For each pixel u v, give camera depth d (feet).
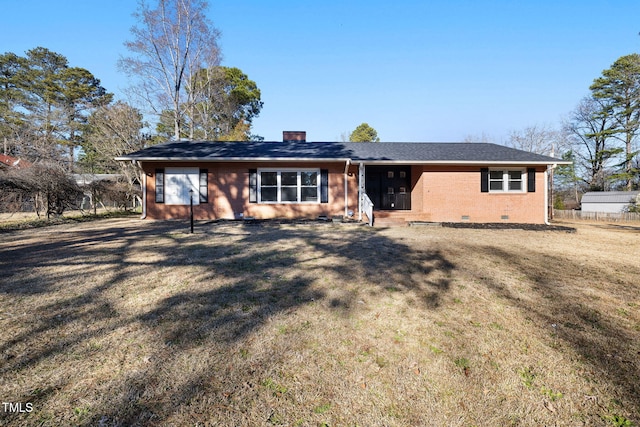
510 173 42.32
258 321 10.56
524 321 11.06
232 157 40.22
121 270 16.15
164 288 13.55
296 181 43.06
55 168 40.52
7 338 9.09
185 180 41.98
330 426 6.13
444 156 42.39
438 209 41.57
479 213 41.70
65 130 92.32
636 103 86.84
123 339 9.19
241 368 7.92
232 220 40.45
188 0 68.13
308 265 17.66
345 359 8.43
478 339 9.68
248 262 18.12
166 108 73.20
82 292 12.92
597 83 92.07
